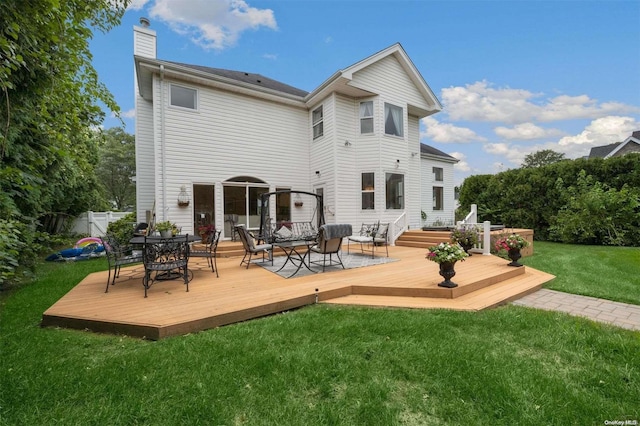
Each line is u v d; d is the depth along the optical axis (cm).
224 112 962
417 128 1277
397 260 698
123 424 179
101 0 436
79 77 464
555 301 446
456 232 763
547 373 236
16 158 390
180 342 283
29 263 556
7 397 197
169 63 838
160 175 855
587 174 1146
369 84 1035
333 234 567
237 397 203
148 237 508
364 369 239
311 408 195
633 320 364
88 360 250
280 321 341
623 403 203
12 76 347
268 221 820
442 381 225
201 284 475
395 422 183
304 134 1152
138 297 403
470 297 441
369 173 1073
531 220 1290
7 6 269
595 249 959
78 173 789
